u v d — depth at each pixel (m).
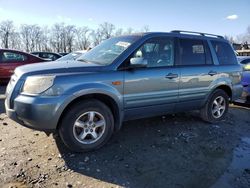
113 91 4.46
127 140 4.99
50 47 69.44
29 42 67.38
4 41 64.19
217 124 6.16
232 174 4.03
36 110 3.93
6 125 5.68
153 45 5.08
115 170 3.97
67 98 4.05
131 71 4.68
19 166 3.98
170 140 5.10
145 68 4.88
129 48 4.78
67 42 69.44
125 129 5.51
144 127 5.66
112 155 4.40
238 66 6.50
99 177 3.77
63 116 4.20
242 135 5.65
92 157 4.30
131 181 3.71
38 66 4.49
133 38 5.06
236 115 7.12
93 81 4.29
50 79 4.04
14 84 4.24
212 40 6.12
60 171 3.88
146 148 4.72
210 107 6.04
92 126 4.41
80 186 3.56
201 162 4.35
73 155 4.34
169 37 5.34
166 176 3.88
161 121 6.07
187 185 3.69
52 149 4.53
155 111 5.11
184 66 5.43
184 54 5.50
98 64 4.64
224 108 6.31
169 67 5.19
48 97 3.98
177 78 5.25
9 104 4.23
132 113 4.82
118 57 4.66
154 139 5.10
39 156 4.30
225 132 5.71
